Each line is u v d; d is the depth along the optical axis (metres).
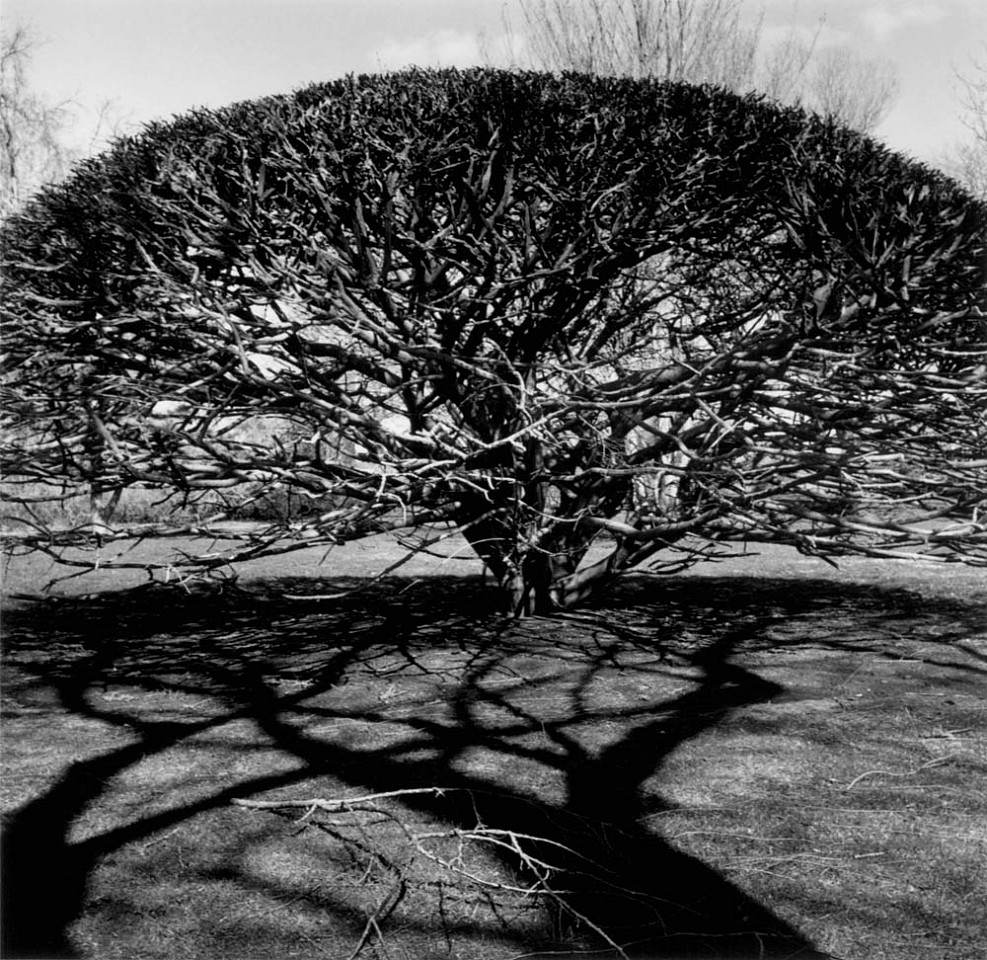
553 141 5.01
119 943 2.52
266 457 5.21
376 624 6.47
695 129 5.14
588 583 6.59
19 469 5.23
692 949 2.49
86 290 5.21
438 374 5.30
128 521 11.88
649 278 6.08
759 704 4.49
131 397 5.00
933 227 4.84
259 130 5.10
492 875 2.87
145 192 4.92
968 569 9.10
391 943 2.54
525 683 4.92
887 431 5.14
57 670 5.32
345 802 3.17
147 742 4.03
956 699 4.55
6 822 3.22
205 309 4.83
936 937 2.52
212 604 7.35
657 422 6.54
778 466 5.02
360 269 4.98
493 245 4.91
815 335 4.83
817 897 2.72
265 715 4.41
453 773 3.62
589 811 3.28
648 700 4.60
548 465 5.93
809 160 5.04
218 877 2.86
